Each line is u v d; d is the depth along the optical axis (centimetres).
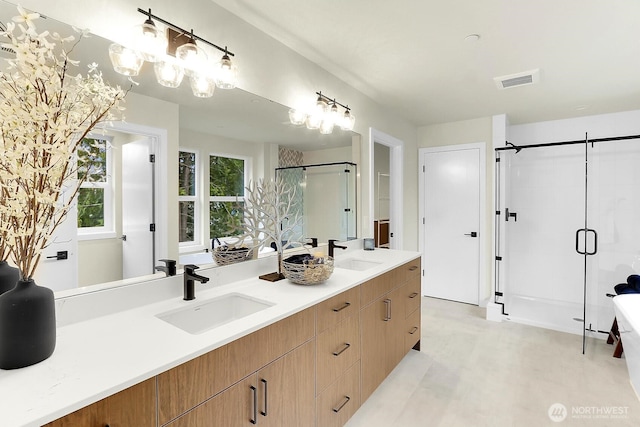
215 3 176
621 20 185
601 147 363
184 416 99
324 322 161
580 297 372
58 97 91
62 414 73
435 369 251
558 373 243
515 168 405
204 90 173
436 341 301
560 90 297
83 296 126
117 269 139
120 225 140
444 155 422
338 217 280
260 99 205
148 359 95
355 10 180
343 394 177
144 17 147
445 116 388
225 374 111
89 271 130
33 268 95
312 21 192
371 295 206
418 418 193
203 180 175
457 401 210
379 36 208
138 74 145
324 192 264
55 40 121
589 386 226
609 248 357
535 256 397
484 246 397
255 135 205
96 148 131
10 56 109
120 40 139
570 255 378
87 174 123
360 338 193
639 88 291
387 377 239
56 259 120
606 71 256
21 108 84
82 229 127
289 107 226
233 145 191
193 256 171
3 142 83
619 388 223
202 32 170
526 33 201
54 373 87
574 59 236
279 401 134
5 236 91
